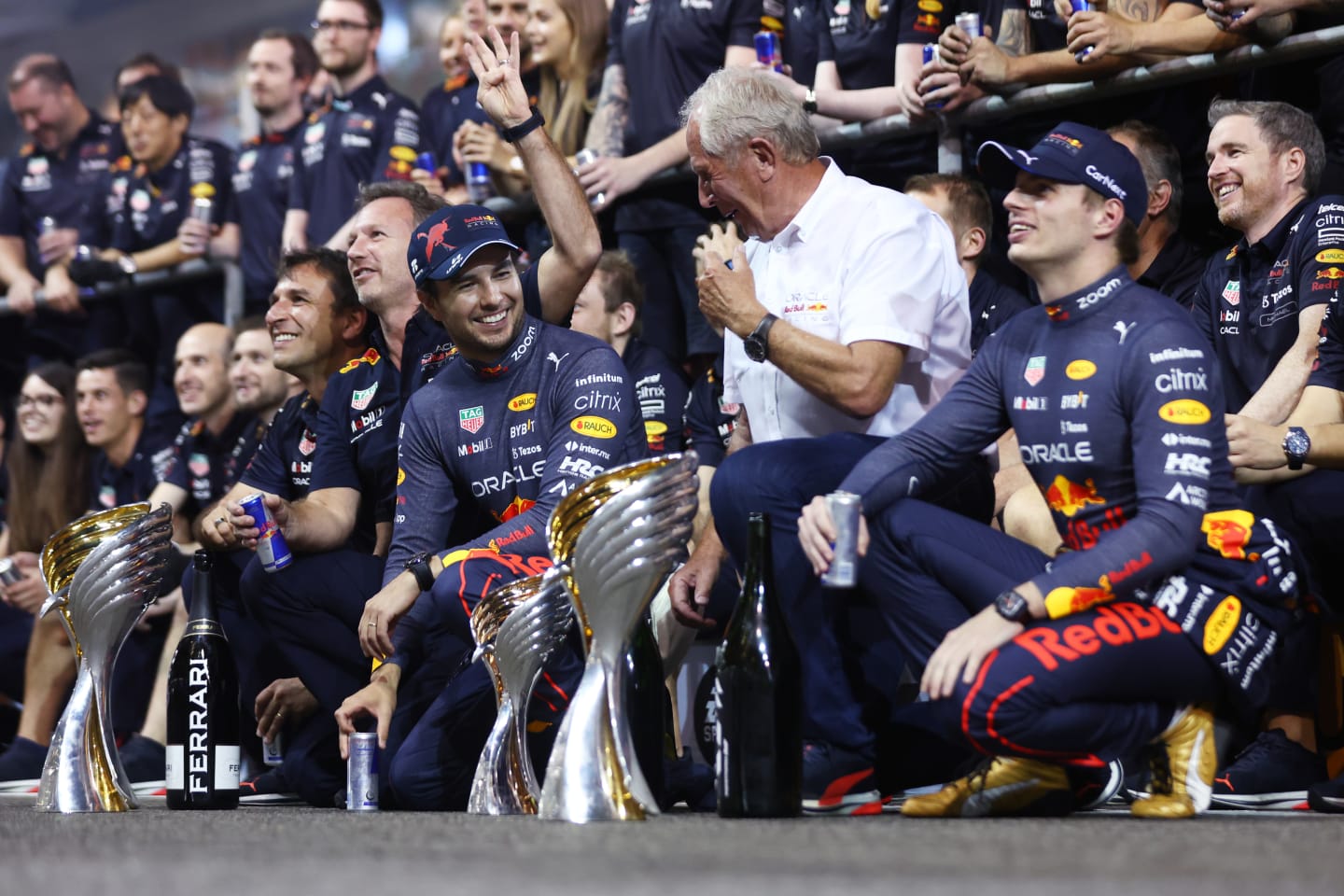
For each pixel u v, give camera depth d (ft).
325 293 45.19
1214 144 42.06
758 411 34.32
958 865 17.79
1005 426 30.17
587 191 52.70
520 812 30.48
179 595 52.19
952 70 46.44
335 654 39.01
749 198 33.37
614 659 27.17
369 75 66.28
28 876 17.46
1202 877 16.47
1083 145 28.37
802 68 54.19
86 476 67.67
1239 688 27.71
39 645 55.93
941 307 32.91
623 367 35.58
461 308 35.04
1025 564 28.55
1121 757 27.84
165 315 70.64
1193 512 26.55
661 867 17.65
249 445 58.23
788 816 27.68
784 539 30.60
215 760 34.27
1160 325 27.55
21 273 76.59
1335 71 44.32
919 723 31.60
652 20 54.75
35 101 78.95
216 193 71.10
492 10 59.93
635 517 26.50
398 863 18.47
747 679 27.73
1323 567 35.76
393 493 41.78
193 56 89.97
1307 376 38.70
